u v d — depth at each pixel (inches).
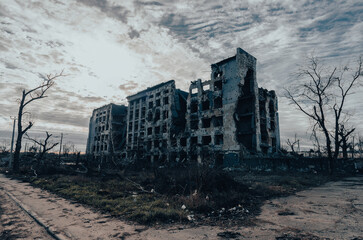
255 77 1237.1
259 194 366.6
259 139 1133.1
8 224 207.9
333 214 238.4
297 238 166.1
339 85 931.3
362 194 375.9
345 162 987.3
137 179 569.9
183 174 413.7
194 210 257.6
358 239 161.9
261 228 192.9
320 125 946.1
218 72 1332.4
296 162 996.6
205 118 1331.2
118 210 259.4
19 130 930.1
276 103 1424.7
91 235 178.5
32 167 864.9
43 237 177.8
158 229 194.5
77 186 446.9
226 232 183.8
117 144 2078.0
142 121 1809.8
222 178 392.2
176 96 1584.6
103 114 2327.8
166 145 1540.4
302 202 309.4
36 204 293.1
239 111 1246.3
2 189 427.2
